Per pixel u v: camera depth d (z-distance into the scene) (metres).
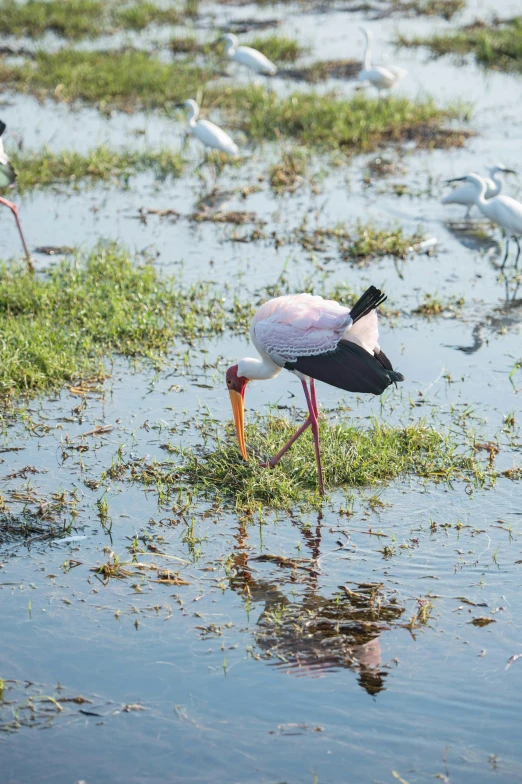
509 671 7.50
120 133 24.02
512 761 6.64
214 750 6.77
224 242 17.64
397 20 35.56
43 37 33.94
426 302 15.01
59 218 18.81
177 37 32.91
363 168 21.45
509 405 12.02
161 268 16.34
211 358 13.35
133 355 13.43
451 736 6.88
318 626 8.05
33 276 15.50
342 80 28.45
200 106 25.53
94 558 9.03
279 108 24.38
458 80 28.23
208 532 9.43
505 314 14.80
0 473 10.45
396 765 6.62
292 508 9.86
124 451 10.93
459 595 8.45
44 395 12.31
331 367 9.47
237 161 21.78
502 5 37.41
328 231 17.92
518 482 10.27
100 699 7.26
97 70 28.66
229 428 11.44
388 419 11.68
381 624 8.07
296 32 33.88
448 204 18.58
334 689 7.34
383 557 9.01
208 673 7.51
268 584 8.63
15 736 6.91
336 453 10.70
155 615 8.21
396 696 7.25
